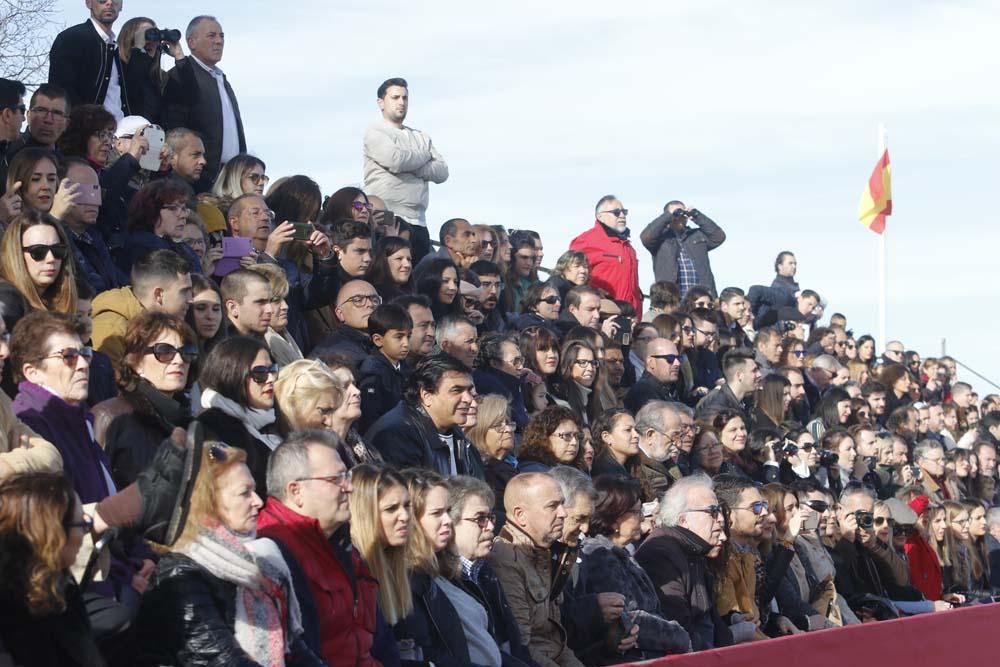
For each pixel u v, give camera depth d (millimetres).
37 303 9734
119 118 15273
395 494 9250
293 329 13500
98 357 10039
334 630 8383
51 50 15078
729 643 12656
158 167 13484
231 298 11531
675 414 14547
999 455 24953
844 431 18609
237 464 7695
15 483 6770
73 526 6863
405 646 9328
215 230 13391
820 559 14891
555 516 10844
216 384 9492
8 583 6695
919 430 23000
